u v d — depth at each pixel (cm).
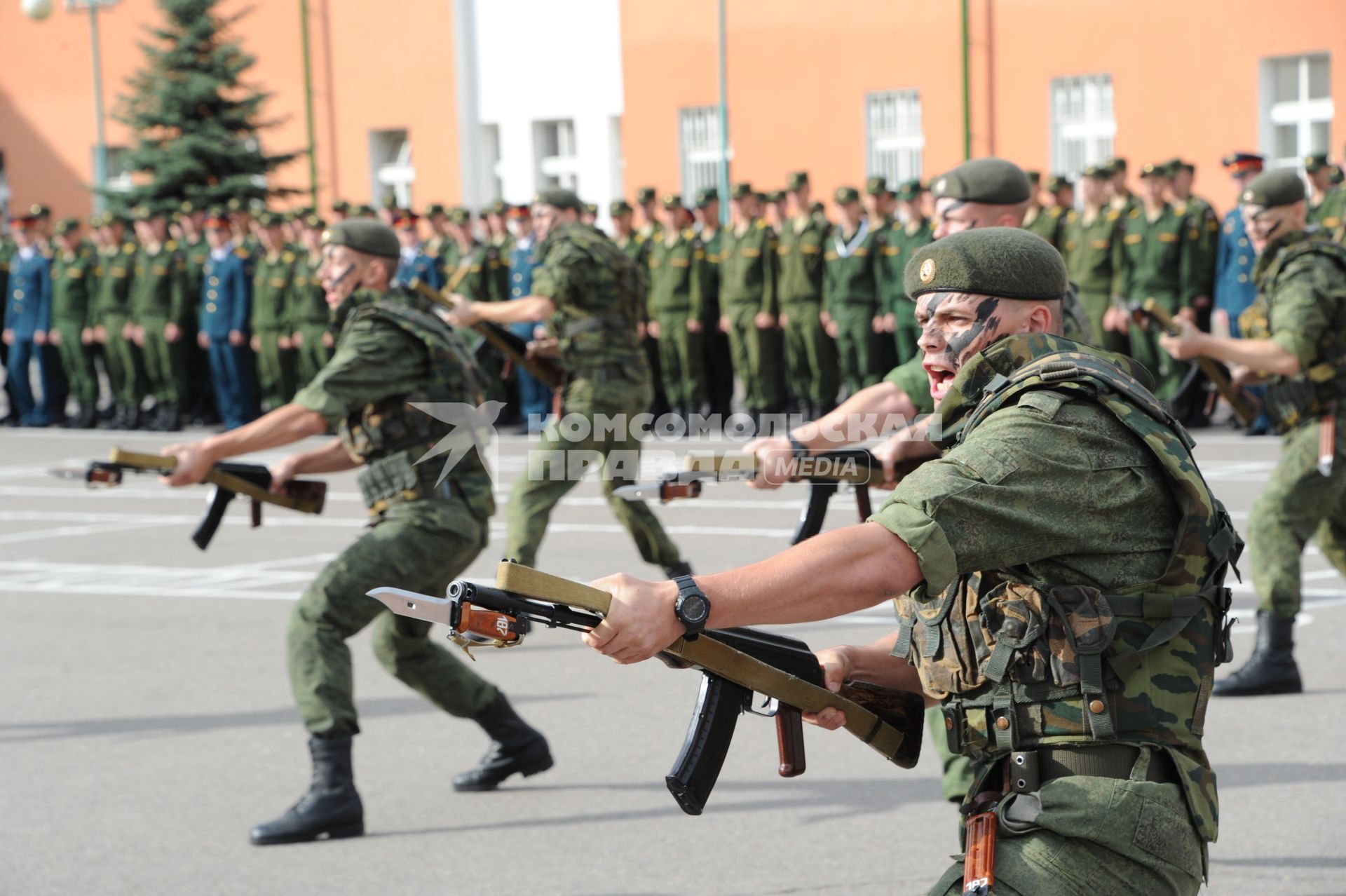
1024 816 329
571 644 1060
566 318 1016
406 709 927
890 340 2167
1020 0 2700
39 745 864
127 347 2542
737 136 3047
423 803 751
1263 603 865
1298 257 812
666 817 716
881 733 384
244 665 1029
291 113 3556
